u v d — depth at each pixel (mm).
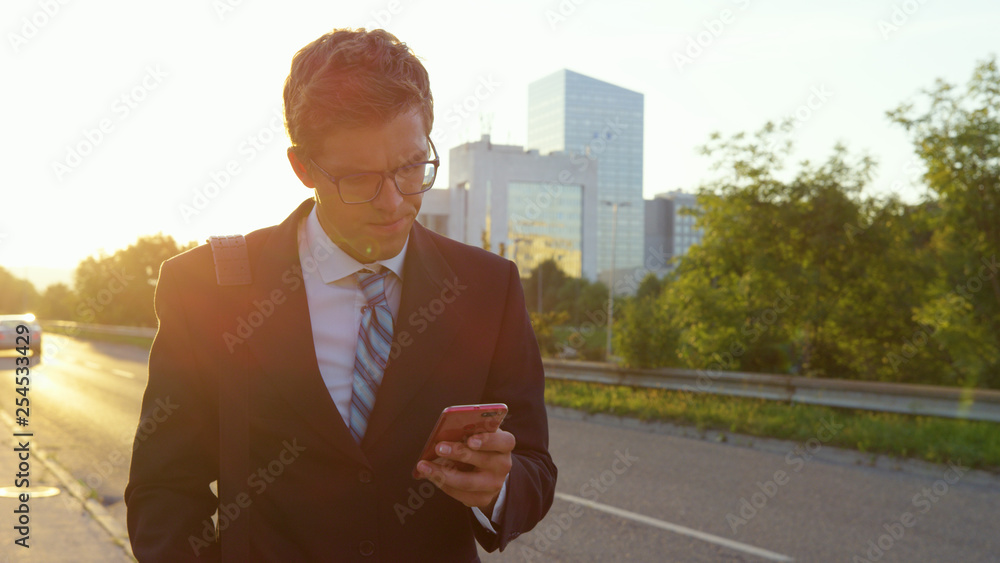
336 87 1027
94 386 13766
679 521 5164
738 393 10461
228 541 1095
